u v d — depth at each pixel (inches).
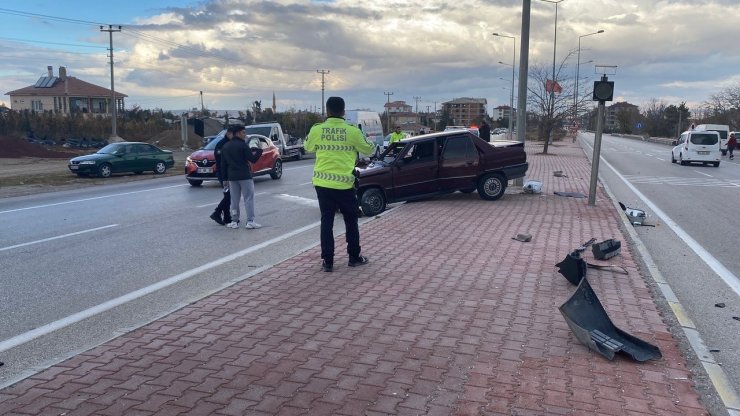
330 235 291.3
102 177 949.8
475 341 200.4
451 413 152.3
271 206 584.7
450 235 387.5
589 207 523.8
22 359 198.2
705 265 335.6
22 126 2017.7
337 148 287.4
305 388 165.5
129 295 272.1
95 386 167.2
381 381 169.9
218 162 454.6
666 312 233.5
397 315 226.5
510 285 267.3
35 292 278.7
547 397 160.9
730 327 230.2
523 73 646.5
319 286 266.2
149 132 2278.5
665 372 177.8
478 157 561.3
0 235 428.5
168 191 743.1
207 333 208.1
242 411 152.7
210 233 433.4
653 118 4138.8
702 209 572.7
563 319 222.5
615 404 157.2
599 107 524.4
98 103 3048.7
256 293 256.1
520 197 599.2
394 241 368.5
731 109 3009.4
